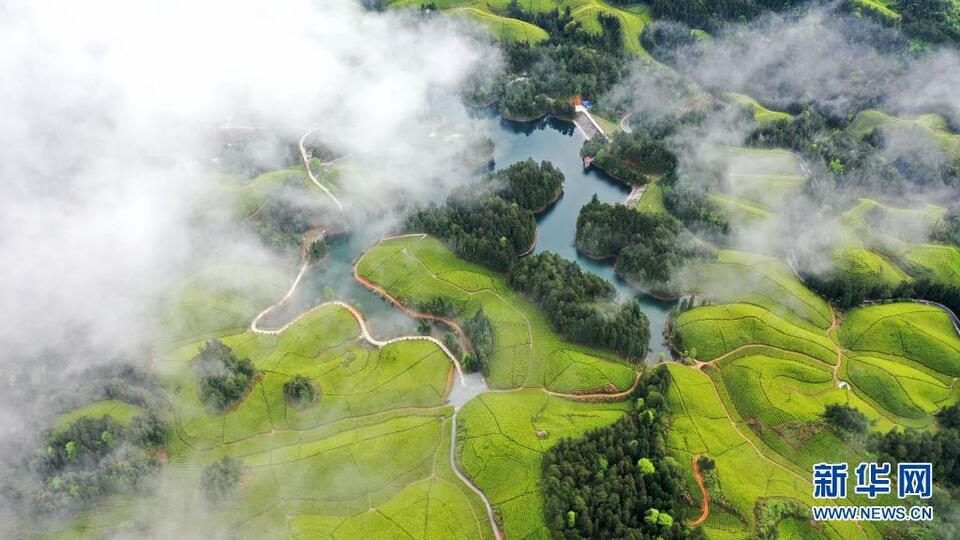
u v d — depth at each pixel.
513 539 139.50
